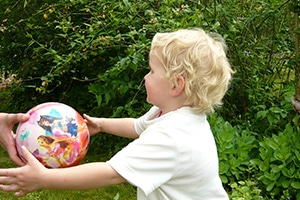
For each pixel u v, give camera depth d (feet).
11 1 16.40
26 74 17.44
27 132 6.19
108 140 15.11
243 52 13.25
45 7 15.47
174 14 12.28
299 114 12.09
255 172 11.64
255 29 13.46
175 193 5.95
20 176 5.69
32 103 18.25
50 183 5.67
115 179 5.68
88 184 5.67
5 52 17.65
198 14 11.75
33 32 16.30
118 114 12.83
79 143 6.33
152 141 5.80
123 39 12.53
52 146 6.12
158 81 6.16
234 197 10.68
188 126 5.99
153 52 6.24
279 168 11.15
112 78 13.26
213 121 12.26
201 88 6.06
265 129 13.06
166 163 5.75
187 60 6.00
